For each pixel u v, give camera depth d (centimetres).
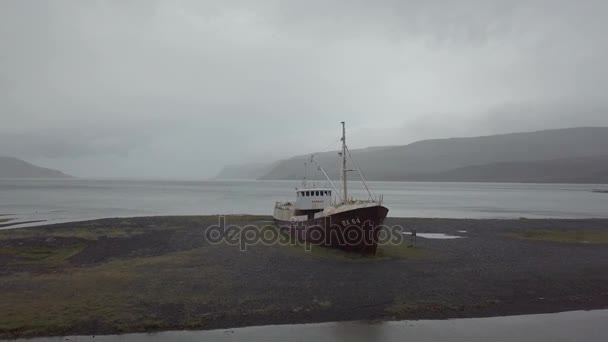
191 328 1692
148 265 2719
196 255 3067
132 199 10931
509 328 1748
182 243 3588
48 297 2006
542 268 2731
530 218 6331
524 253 3266
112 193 14225
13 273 2472
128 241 3644
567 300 2094
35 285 2205
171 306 1917
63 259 2909
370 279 2419
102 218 5700
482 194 16575
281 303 1989
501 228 4806
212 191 16900
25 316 1755
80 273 2480
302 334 1661
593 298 2130
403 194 16112
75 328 1658
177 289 2172
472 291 2211
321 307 1947
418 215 7069
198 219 5381
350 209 3045
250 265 2752
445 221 5412
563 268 2736
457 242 3794
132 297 2030
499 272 2612
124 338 1588
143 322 1727
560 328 1753
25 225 4925
